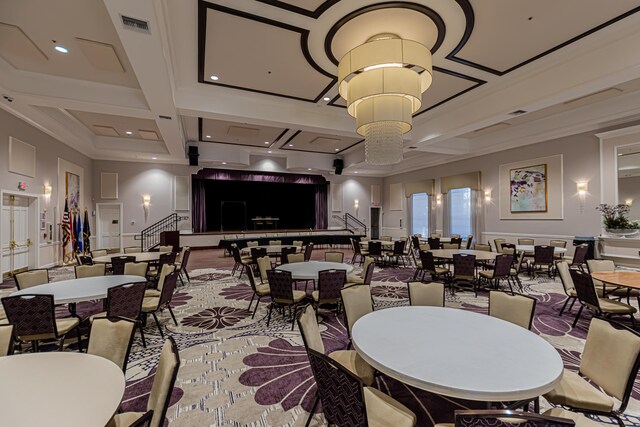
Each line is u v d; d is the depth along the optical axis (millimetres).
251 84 5715
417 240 8867
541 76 5238
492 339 1862
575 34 4176
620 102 6484
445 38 4223
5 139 6117
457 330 2004
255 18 3811
